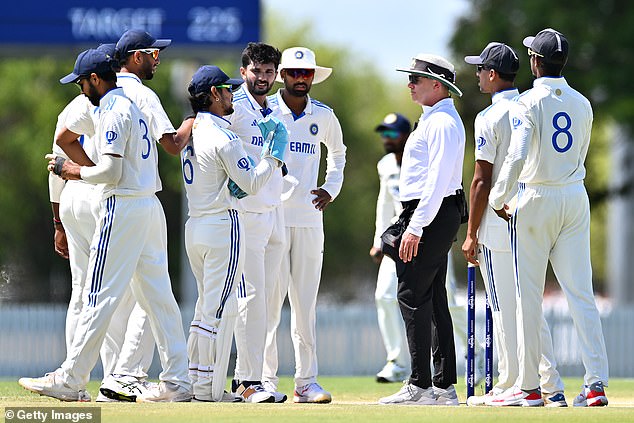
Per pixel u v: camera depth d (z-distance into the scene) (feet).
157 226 89.66
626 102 278.67
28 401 91.66
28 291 368.89
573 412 81.82
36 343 198.59
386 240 92.94
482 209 92.73
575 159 89.25
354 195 446.60
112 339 97.76
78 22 196.03
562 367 184.44
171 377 90.48
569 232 89.76
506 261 92.89
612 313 196.34
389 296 130.52
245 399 94.99
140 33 92.22
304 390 101.76
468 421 75.66
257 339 96.17
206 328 90.53
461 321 119.75
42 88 358.64
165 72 334.24
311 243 101.50
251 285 96.12
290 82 100.22
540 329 90.33
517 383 90.68
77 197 93.91
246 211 95.61
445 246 92.38
